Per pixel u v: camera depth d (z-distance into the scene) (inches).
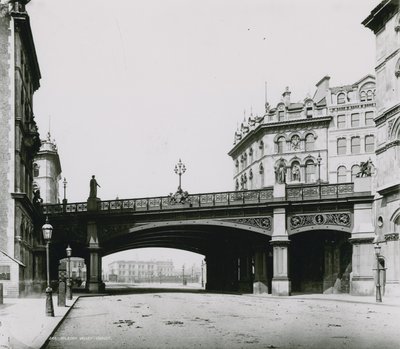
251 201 1539.1
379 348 508.1
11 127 1262.3
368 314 883.4
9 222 1229.7
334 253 1679.4
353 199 1441.9
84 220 1686.8
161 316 836.0
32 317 748.0
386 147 1398.9
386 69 1423.5
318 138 2445.9
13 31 1296.8
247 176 2773.1
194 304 1155.3
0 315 773.9
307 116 2488.9
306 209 1501.0
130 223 1654.8
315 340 557.0
